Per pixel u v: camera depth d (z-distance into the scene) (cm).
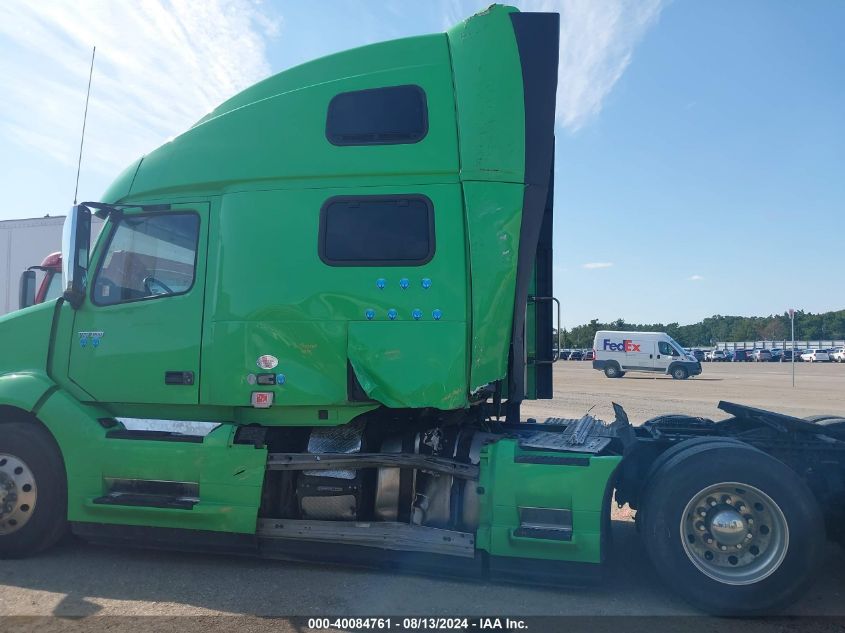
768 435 461
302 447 482
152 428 472
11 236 1366
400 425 485
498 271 439
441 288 436
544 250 531
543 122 450
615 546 536
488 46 453
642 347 3362
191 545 466
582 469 417
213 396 460
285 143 469
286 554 459
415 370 434
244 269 461
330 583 438
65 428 473
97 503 461
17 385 482
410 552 441
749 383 2830
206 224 478
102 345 488
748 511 401
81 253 481
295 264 454
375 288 443
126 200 504
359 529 444
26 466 478
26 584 431
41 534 477
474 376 434
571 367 4991
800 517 383
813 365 5856
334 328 445
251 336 454
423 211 445
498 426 533
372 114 461
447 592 423
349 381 441
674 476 403
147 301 482
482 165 441
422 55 465
